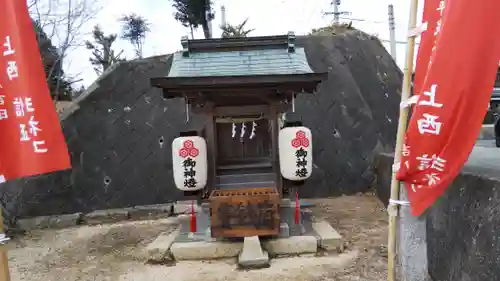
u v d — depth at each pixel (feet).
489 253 10.62
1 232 11.20
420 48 11.06
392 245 11.77
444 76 9.57
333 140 34.81
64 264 20.21
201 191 21.24
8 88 11.39
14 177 11.43
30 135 11.34
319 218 25.02
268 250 19.69
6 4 11.27
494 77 9.19
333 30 42.83
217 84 18.76
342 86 36.81
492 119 44.21
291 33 21.75
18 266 20.12
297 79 18.72
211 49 22.02
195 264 19.17
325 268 17.72
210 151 21.91
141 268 19.08
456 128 9.62
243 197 19.79
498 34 9.07
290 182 21.25
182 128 33.12
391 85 38.96
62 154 11.58
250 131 25.49
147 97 34.04
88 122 32.30
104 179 31.45
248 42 22.00
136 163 32.19
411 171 10.42
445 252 13.71
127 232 25.62
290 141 19.93
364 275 16.62
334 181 33.94
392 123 37.19
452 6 9.37
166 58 35.24
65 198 30.48
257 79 18.65
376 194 33.17
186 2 66.44
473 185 11.90
